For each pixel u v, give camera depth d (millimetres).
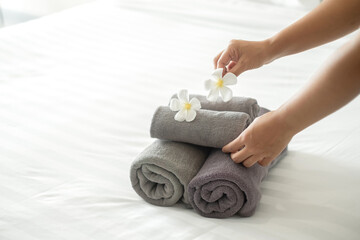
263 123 1033
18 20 3404
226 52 1232
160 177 1138
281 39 1244
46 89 1711
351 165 1262
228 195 1076
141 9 2389
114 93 1685
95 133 1460
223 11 2291
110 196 1186
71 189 1213
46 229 1078
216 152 1151
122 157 1351
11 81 1769
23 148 1384
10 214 1124
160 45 2043
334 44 1936
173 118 1174
